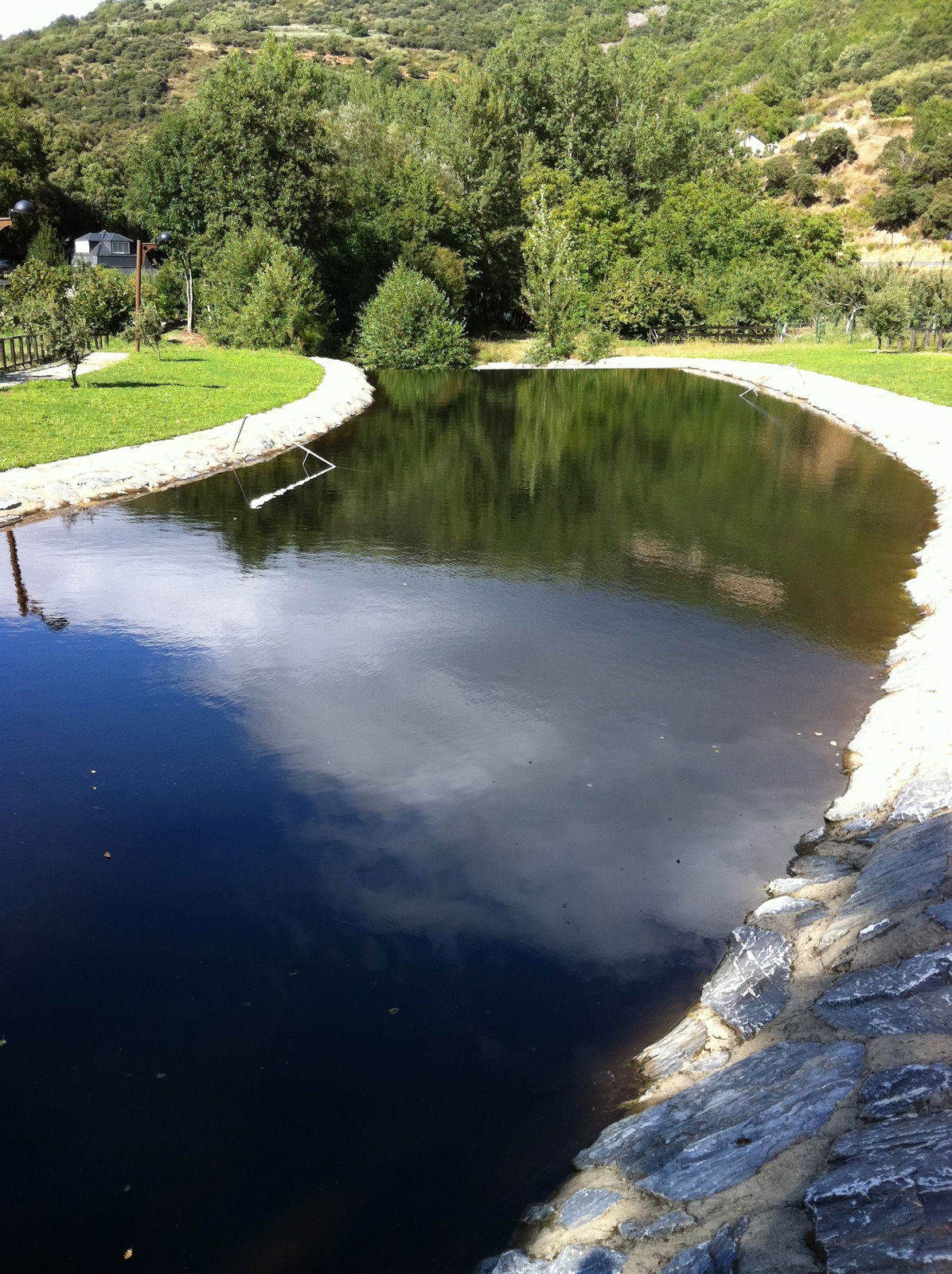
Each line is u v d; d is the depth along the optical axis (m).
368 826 6.68
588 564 12.72
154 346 42.34
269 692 8.74
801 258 59.44
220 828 6.62
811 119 118.81
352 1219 3.78
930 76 115.31
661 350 51.25
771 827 6.63
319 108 53.28
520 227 63.22
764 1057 4.19
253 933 5.55
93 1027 4.82
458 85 67.44
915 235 95.69
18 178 68.06
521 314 67.81
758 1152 3.52
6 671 9.14
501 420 26.72
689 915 5.71
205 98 50.94
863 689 8.78
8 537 13.57
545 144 67.12
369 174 58.56
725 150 76.25
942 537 13.52
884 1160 3.17
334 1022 4.87
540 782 7.24
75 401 23.56
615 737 7.91
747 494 17.11
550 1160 4.05
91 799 6.96
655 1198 3.54
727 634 10.20
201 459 18.64
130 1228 3.76
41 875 6.07
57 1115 4.30
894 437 22.50
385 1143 4.15
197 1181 3.97
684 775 7.33
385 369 46.06
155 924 5.62
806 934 5.17
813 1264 2.86
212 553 13.04
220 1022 4.87
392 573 12.28
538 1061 4.61
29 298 36.88
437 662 9.42
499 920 5.68
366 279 54.91
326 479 18.14
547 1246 3.51
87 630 10.20
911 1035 3.93
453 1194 3.89
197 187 50.41
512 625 10.44
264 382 30.69
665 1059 4.54
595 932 5.57
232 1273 3.55
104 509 15.34
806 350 47.09
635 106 68.06
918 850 5.53
